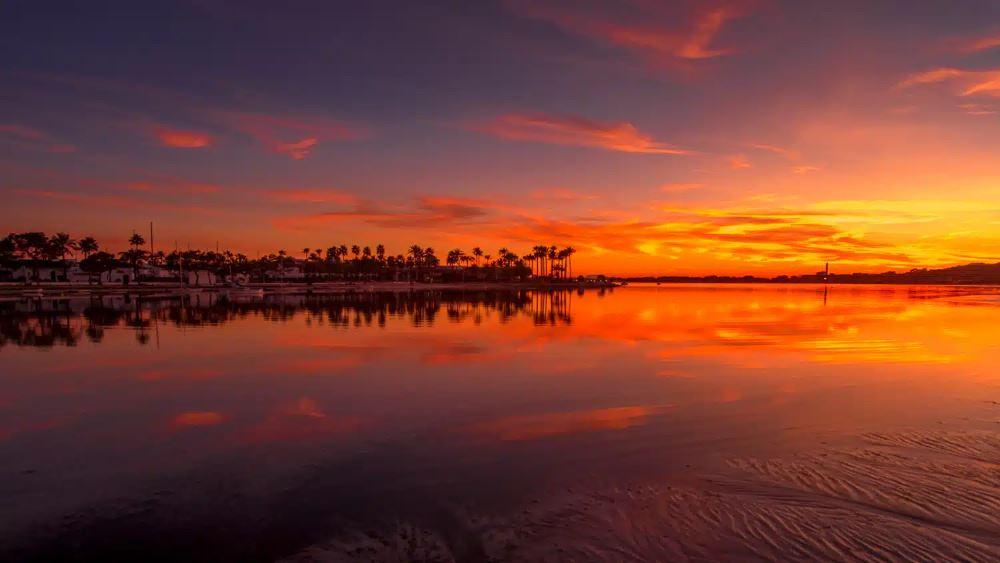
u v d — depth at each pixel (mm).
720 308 51125
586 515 6859
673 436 10109
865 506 6805
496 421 11398
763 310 47438
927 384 14391
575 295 90375
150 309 47031
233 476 8492
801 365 17578
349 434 10602
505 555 5980
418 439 10242
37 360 19547
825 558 5637
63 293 74438
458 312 45281
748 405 12398
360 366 18078
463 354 20672
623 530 6418
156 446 9938
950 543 5859
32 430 10969
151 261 144250
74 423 11469
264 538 6574
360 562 5977
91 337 26391
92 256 118312
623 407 12438
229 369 17625
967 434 9781
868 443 9336
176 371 17297
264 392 14273
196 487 8078
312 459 9211
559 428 10812
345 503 7465
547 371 17016
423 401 13219
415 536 6520
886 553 5695
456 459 9109
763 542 6000
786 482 7668
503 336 26828
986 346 21875
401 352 21266
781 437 9852
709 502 7086
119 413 12258
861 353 20141
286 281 161375
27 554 6262
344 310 47312
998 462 8289
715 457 8867
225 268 155000
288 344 23766
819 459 8586
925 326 31031
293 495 7754
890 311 45250
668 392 13898
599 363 18438
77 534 6703
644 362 18562
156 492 7906
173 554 6266
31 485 8188
